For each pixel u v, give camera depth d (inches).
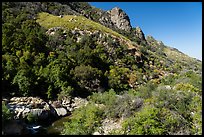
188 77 1441.9
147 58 2289.6
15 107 925.8
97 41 2080.5
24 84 1112.2
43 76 1254.9
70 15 2544.3
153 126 574.6
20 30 1561.3
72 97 1236.5
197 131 596.7
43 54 1407.5
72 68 1477.6
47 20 2231.8
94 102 1083.9
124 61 1978.3
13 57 1243.2
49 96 1179.3
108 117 738.2
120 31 3415.4
